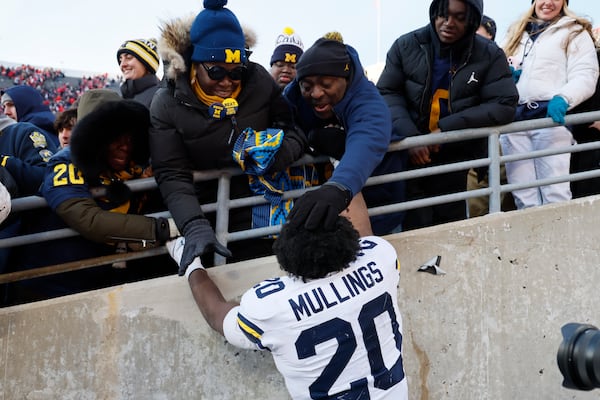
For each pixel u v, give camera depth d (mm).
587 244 3229
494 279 3051
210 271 2656
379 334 1909
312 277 1835
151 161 2482
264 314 1847
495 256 3049
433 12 2949
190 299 2639
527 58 3541
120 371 2586
